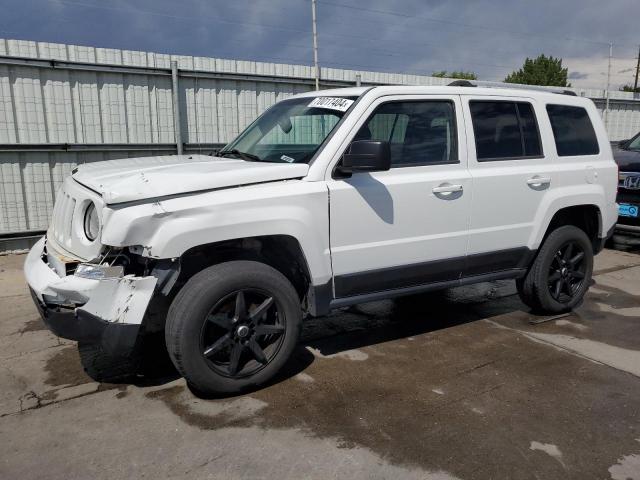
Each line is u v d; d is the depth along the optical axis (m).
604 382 3.70
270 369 3.51
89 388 3.56
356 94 3.94
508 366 3.95
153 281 3.10
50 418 3.18
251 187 3.38
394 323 4.86
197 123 9.50
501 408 3.33
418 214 3.93
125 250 3.19
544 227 4.62
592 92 15.36
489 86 4.69
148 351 4.11
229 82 9.66
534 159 4.57
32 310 5.15
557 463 2.78
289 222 3.40
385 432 3.05
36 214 8.20
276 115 4.49
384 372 3.83
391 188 3.79
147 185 3.14
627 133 16.19
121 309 3.05
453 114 4.16
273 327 3.49
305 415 3.23
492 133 4.36
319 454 2.84
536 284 4.80
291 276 3.84
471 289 5.95
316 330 4.68
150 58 8.86
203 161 3.99
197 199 3.18
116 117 8.70
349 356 4.12
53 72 8.05
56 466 2.73
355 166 3.44
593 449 2.90
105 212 3.06
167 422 3.14
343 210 3.62
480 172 4.23
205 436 2.99
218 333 3.37
